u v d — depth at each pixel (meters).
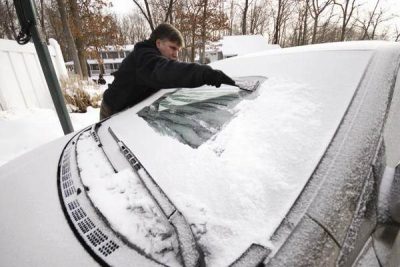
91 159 1.11
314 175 0.76
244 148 0.88
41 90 5.25
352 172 0.78
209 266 0.58
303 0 29.12
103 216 0.78
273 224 0.65
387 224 0.89
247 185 0.75
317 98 1.02
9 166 1.26
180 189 0.79
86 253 0.69
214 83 1.28
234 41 27.91
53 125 4.25
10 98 4.51
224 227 0.66
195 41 21.05
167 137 1.08
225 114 1.13
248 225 0.66
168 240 0.67
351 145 0.84
